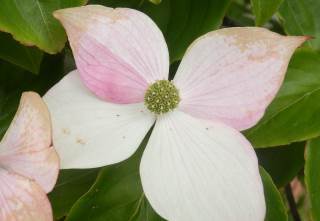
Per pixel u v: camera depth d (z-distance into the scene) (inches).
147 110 4.6
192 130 4.5
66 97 4.4
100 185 4.7
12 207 4.0
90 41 4.4
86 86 4.4
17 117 4.1
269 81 4.3
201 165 4.3
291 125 4.7
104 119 4.5
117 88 4.5
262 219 4.1
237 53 4.4
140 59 4.5
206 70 4.5
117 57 4.5
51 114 4.3
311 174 4.7
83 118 4.4
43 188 4.0
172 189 4.2
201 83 4.6
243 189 4.2
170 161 4.4
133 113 4.6
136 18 4.5
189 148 4.4
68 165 4.3
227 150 4.3
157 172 4.3
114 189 4.7
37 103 4.0
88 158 4.3
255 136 4.7
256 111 4.4
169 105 4.5
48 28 4.4
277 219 4.6
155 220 4.7
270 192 4.7
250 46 4.4
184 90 4.6
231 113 4.4
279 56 4.3
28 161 4.1
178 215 4.2
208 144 4.4
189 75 4.6
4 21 4.3
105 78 4.4
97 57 4.4
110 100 4.5
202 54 4.5
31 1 4.4
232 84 4.5
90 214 4.6
